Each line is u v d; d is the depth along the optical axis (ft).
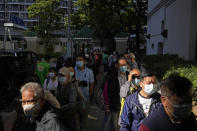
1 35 112.68
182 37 39.27
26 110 7.93
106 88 14.39
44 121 7.98
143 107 10.09
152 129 6.20
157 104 10.01
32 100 7.86
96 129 18.94
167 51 51.42
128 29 95.25
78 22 119.55
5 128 15.15
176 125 6.29
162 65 32.86
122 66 14.30
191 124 6.45
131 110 10.19
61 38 115.24
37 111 8.13
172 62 32.78
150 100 10.14
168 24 50.72
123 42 101.96
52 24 139.33
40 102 8.02
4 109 23.66
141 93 10.26
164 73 28.19
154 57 48.52
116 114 14.34
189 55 36.01
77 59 19.67
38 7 132.36
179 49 41.14
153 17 72.02
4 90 25.77
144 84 9.95
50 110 8.36
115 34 102.78
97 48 111.65
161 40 58.54
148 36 76.69
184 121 6.39
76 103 13.42
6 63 27.43
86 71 19.88
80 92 13.92
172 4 46.93
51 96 8.67
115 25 86.84
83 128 15.19
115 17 86.43
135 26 96.89
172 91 6.01
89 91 20.06
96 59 46.29
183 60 35.09
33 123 8.71
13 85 28.02
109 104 14.29
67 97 12.96
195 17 35.60
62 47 109.19
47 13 135.33
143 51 92.48
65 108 12.57
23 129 8.84
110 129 14.40
